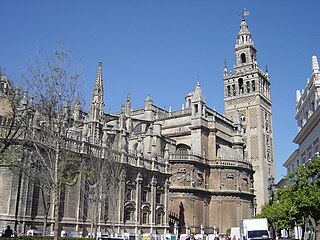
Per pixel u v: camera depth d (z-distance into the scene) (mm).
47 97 30438
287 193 42938
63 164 32344
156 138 78125
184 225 76188
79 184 48875
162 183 67312
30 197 42781
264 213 65188
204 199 82750
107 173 51719
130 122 83312
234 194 85938
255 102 123625
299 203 35281
